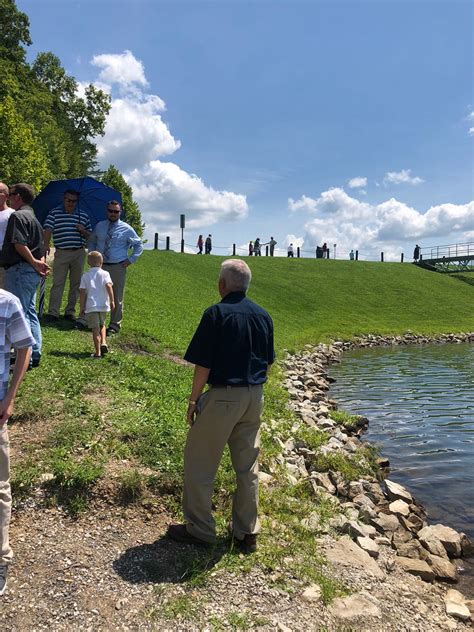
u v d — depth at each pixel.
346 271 40.53
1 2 39.81
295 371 14.79
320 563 4.11
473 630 3.79
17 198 6.15
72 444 4.98
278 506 4.99
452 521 6.09
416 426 10.26
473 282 45.22
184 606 3.31
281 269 38.00
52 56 49.28
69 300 10.58
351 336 25.72
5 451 3.30
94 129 51.94
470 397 13.02
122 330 11.10
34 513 4.05
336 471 6.81
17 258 5.99
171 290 20.92
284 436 7.44
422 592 4.23
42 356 7.52
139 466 4.84
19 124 24.20
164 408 6.42
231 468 5.27
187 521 3.94
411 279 41.41
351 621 3.49
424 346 25.56
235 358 3.68
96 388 6.68
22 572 3.44
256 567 3.84
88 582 3.42
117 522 4.12
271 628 3.26
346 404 12.20
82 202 10.71
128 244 10.47
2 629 2.99
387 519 5.63
